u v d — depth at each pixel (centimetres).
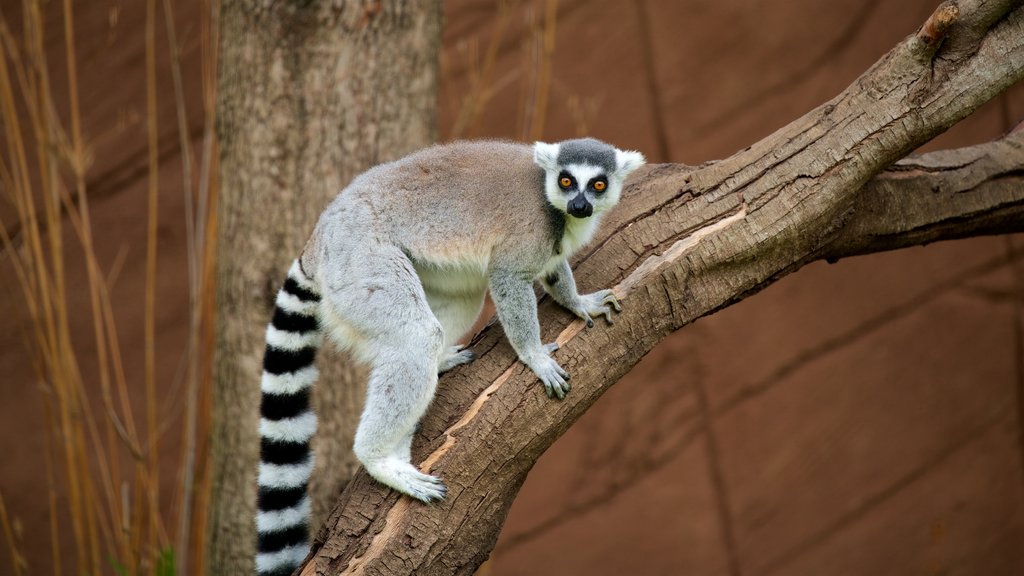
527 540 1309
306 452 652
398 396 578
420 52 841
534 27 1172
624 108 1281
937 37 571
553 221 646
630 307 598
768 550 1334
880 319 1345
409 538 557
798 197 603
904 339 1347
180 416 1198
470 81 1230
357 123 812
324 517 812
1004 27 575
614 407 1314
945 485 1352
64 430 873
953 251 1341
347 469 819
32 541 1167
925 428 1350
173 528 1032
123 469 1185
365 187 646
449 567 564
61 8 1148
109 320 882
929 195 669
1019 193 686
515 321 606
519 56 1245
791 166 606
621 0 1266
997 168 686
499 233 636
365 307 609
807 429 1335
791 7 1294
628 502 1320
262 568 621
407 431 578
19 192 870
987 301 1351
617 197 669
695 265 604
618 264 619
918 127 589
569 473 1312
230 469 829
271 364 655
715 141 1299
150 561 873
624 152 677
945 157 689
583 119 1260
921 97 586
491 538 580
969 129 1338
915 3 1315
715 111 1297
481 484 571
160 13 1173
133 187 1195
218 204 842
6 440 1162
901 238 673
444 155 659
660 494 1322
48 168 952
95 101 1173
